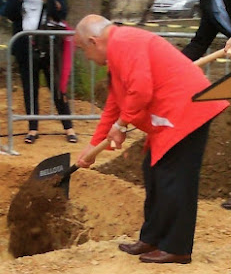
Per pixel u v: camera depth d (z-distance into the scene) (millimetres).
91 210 6543
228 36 6383
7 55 7672
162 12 14125
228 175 7051
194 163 5062
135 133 8914
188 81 4984
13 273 5062
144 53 4855
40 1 8102
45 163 6609
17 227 6629
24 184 6637
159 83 4973
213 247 5727
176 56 5020
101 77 10305
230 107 7293
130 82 4828
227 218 6473
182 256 5215
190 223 5152
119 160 7254
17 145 8234
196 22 13914
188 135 4992
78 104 10055
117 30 4961
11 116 7812
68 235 6426
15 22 8250
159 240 5309
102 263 5250
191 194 5094
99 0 10812
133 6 11734
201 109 4984
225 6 6312
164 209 5105
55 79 8234
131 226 6316
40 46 8070
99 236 6277
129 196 6711
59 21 8195
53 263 5254
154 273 5062
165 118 4992
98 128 5445
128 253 5418
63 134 8836
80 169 6996
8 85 7734
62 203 6547
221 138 7145
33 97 8195
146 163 5320
